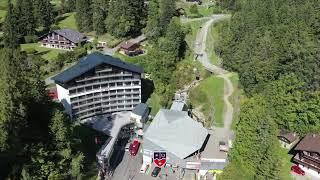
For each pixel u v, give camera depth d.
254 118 96.12
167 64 148.75
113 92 125.38
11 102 83.31
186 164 103.19
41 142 86.00
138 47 167.38
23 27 182.88
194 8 199.88
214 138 113.38
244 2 182.75
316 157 88.50
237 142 97.81
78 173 89.00
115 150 113.25
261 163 87.69
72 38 174.12
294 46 113.81
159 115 115.69
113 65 120.44
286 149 100.00
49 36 176.38
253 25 142.00
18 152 81.44
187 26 179.38
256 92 119.94
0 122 79.56
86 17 187.12
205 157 104.81
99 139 114.62
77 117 122.06
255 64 121.75
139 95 128.25
